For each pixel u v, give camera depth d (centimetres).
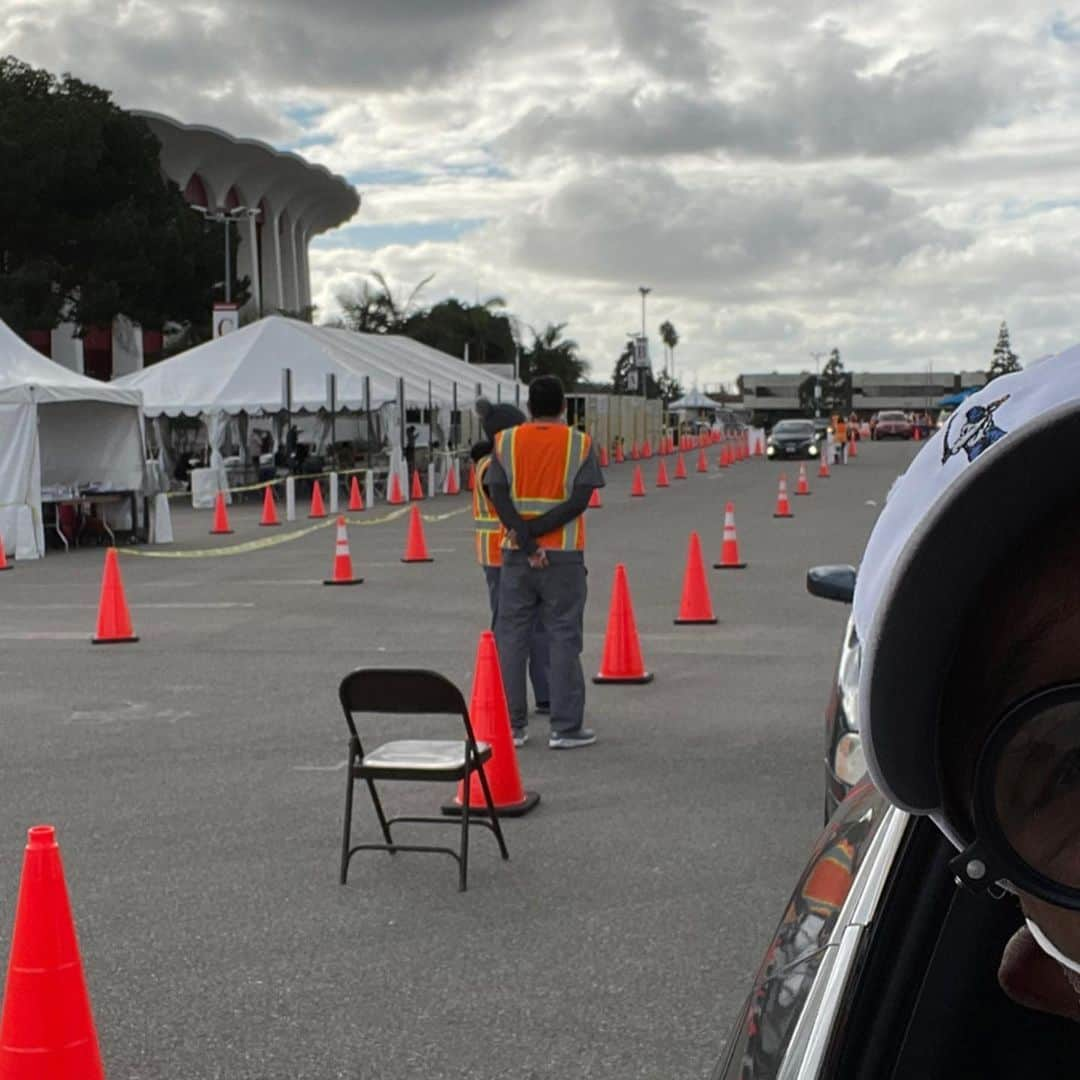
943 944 191
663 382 13700
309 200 10300
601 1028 478
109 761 873
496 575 982
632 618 1084
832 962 197
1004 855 96
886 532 105
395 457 3403
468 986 516
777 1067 190
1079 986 99
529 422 883
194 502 3275
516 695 891
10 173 5072
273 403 3297
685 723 939
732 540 1841
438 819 659
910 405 16062
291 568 1961
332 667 1180
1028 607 96
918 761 103
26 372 2281
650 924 574
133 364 6950
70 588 1783
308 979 526
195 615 1509
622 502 3166
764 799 755
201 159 8331
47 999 394
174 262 5522
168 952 556
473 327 7975
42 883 397
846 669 571
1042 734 94
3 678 1162
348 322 7556
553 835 701
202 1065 459
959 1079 190
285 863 667
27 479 2191
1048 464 92
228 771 844
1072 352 98
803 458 5419
